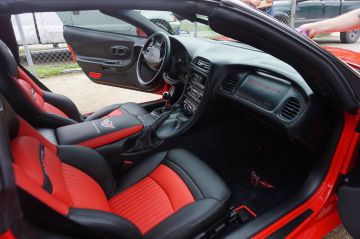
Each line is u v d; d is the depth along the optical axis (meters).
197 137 1.93
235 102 1.72
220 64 1.76
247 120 2.01
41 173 0.87
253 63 1.67
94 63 2.69
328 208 1.34
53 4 0.70
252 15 0.95
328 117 1.38
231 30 0.98
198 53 2.00
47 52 5.55
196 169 1.46
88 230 0.80
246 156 2.12
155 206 1.32
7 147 0.60
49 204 0.70
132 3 0.79
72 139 1.54
